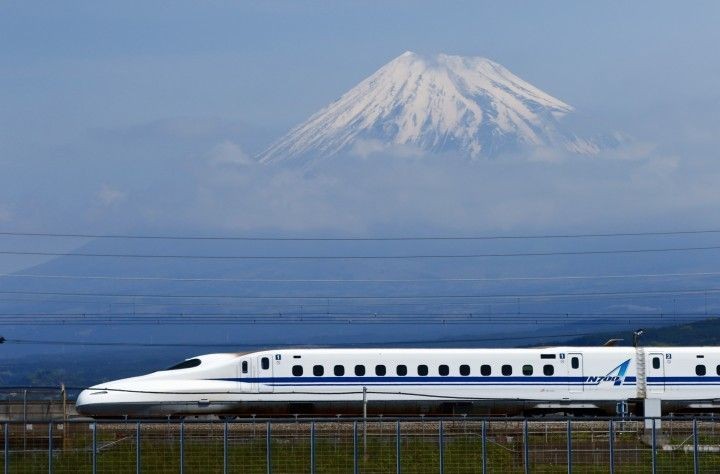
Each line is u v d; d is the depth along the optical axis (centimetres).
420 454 11481
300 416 14862
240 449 11475
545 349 15038
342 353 14888
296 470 11312
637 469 11419
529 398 14862
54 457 11225
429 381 14838
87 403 14638
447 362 14888
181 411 14688
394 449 11538
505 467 11475
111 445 11431
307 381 14800
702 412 15150
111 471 11231
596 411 15088
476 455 11512
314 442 11200
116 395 14675
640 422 12288
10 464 11138
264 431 12000
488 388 14838
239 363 14912
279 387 14800
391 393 14712
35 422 11056
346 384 14788
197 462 11356
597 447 11688
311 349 15062
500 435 11856
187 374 14912
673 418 11188
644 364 14975
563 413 15150
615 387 14925
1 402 14925
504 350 15025
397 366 14850
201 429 12156
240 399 14775
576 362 14962
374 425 12744
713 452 11531
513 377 14888
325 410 14838
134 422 11125
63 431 11725
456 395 14825
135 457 11350
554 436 11919
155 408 14675
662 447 11594
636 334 15438
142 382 14850
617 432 12000
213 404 14712
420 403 14812
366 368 14838
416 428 12644
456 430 12644
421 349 15062
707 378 14962
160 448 11481
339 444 11625
